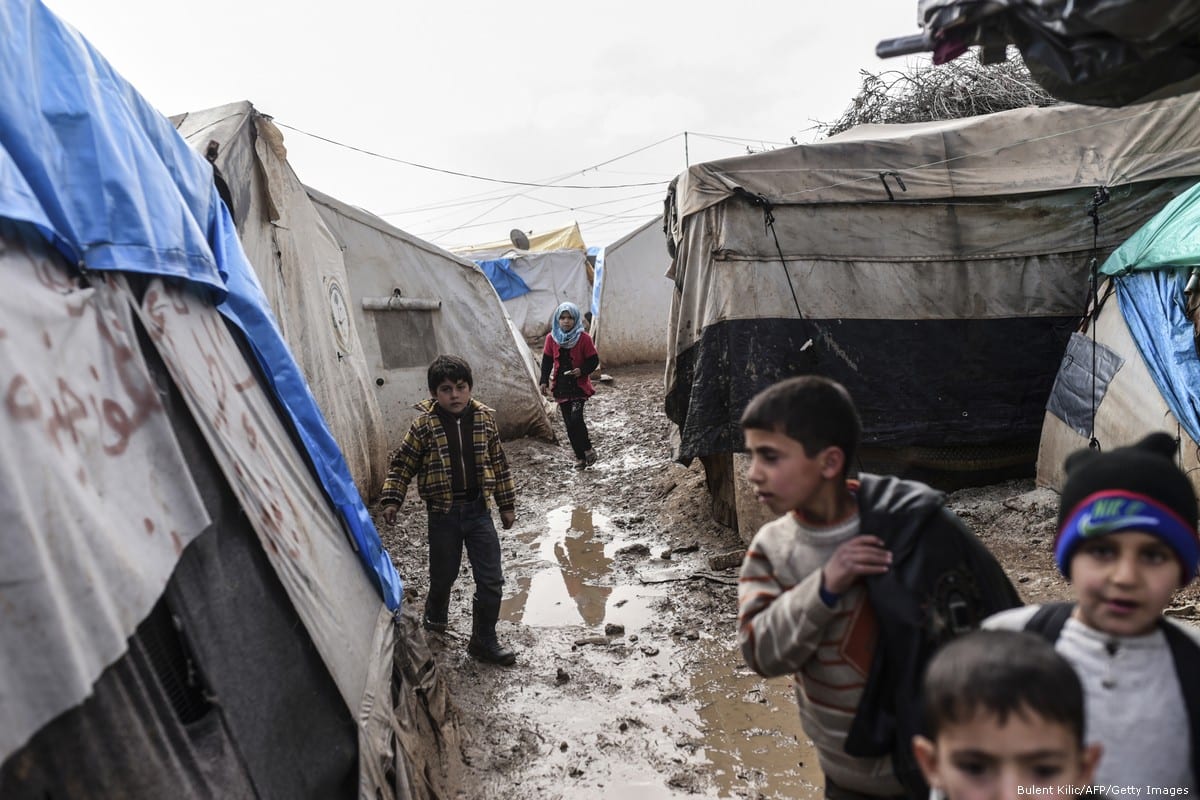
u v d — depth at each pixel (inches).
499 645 198.8
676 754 153.6
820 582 65.2
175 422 88.9
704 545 268.8
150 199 97.0
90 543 62.9
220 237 127.6
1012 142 267.7
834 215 263.1
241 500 95.7
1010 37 69.3
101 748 60.5
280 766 88.2
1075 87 69.4
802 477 67.6
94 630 60.3
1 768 51.2
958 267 268.7
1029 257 270.2
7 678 52.8
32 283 69.1
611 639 205.6
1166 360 216.2
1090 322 255.9
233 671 84.4
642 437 426.6
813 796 139.4
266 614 95.9
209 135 207.0
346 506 134.6
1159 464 57.6
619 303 677.3
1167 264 221.6
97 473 68.7
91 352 74.6
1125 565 56.9
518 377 422.3
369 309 346.3
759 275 259.9
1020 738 46.1
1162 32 61.6
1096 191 266.7
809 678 71.0
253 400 115.2
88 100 88.4
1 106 75.6
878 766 69.5
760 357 258.5
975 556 67.7
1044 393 274.2
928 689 50.6
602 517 316.8
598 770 149.6
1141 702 58.1
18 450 58.3
